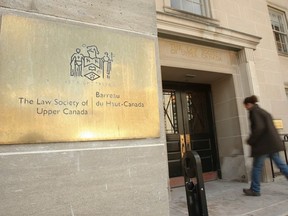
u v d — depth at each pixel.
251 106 4.13
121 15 2.57
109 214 2.09
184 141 5.61
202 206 2.06
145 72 2.52
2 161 1.82
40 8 2.19
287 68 7.21
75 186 2.01
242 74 5.77
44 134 1.97
